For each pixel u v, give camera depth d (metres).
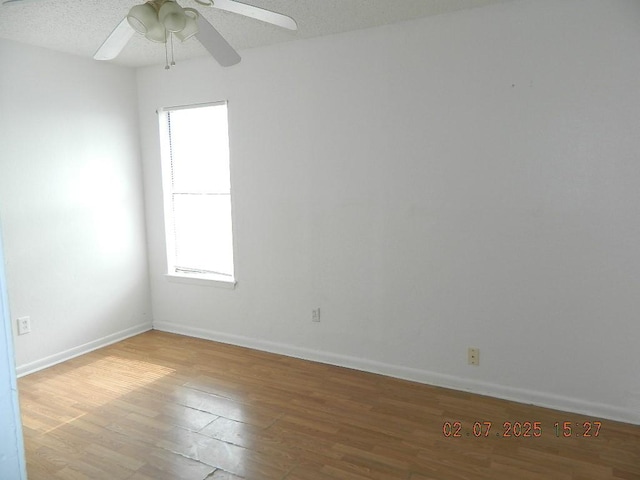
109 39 1.98
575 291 2.63
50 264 3.48
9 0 1.94
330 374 3.29
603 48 2.44
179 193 4.13
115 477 2.16
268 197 3.58
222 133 3.83
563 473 2.15
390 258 3.16
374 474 2.16
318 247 3.42
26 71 3.26
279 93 3.42
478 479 2.12
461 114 2.82
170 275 4.15
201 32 1.97
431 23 2.85
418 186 3.00
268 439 2.46
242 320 3.85
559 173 2.60
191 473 2.18
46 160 3.41
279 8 2.69
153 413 2.75
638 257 2.47
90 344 3.80
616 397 2.60
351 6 2.67
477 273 2.89
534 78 2.61
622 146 2.45
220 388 3.08
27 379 3.25
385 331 3.24
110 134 3.87
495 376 2.90
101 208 3.83
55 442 2.45
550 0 2.53
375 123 3.10
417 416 2.68
